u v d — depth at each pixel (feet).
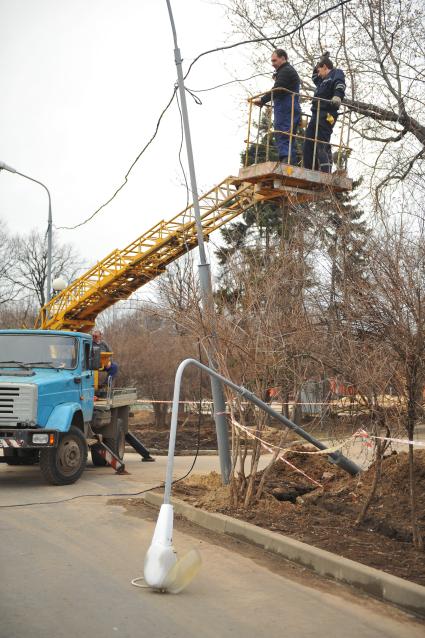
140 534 28.73
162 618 18.75
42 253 186.80
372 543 25.86
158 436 78.23
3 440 40.19
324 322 27.20
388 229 24.85
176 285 33.24
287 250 30.48
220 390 35.35
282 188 40.75
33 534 28.32
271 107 42.14
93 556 25.09
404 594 20.27
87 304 65.16
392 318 23.40
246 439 31.91
